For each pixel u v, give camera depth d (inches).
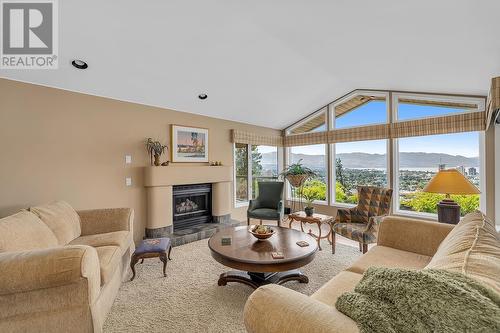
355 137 185.9
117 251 86.4
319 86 168.6
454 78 126.1
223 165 185.9
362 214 132.5
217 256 86.2
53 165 116.6
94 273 60.0
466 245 47.2
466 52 97.5
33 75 108.3
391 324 29.5
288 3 83.9
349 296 35.7
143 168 147.9
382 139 176.4
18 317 54.6
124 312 76.6
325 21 94.0
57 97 118.2
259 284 88.1
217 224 174.4
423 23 85.0
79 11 82.9
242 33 103.3
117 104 138.0
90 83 121.3
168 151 159.8
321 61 131.6
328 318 32.8
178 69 123.7
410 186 166.9
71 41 94.7
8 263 52.1
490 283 32.9
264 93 165.5
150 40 100.7
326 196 205.9
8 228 67.6
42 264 53.1
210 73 132.2
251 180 215.8
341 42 109.8
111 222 107.6
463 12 74.2
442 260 45.8
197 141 174.2
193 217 171.9
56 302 55.9
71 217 100.0
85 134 126.5
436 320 27.7
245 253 85.1
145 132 149.2
